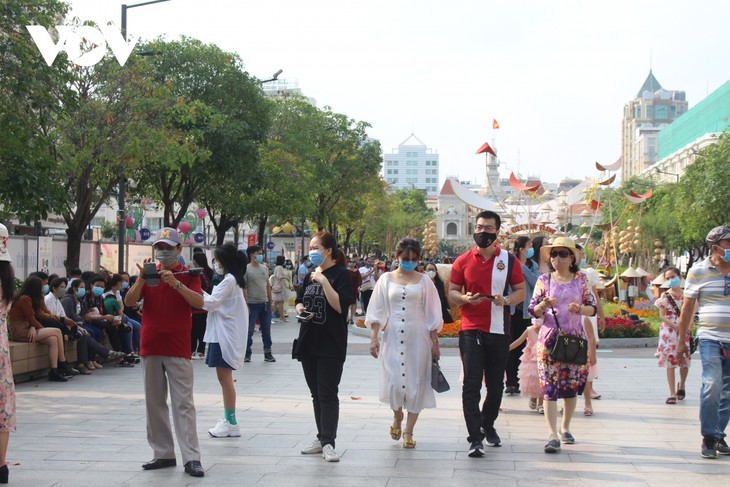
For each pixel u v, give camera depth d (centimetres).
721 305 753
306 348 750
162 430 702
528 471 688
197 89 3253
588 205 2984
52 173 1955
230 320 834
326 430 735
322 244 754
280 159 4206
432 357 779
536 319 794
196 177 3288
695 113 11862
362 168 5562
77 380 1302
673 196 6306
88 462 720
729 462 722
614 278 2811
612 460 729
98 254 2978
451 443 806
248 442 808
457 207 16000
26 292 1290
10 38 1602
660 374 1369
